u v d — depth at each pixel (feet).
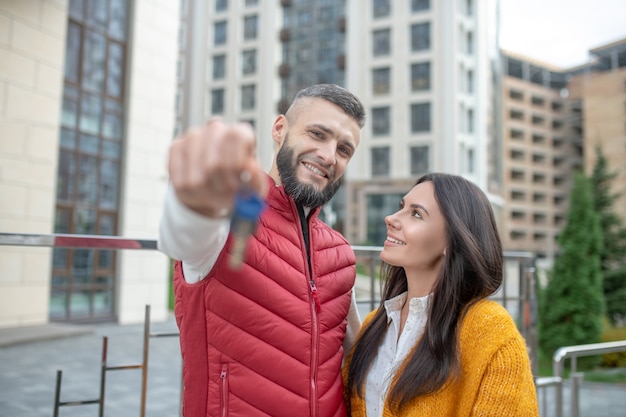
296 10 94.63
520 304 9.27
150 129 35.73
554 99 171.22
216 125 2.19
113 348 23.52
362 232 83.97
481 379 4.13
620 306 30.27
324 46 92.22
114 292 32.96
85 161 32.12
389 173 83.87
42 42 28.40
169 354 22.67
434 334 4.37
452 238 4.49
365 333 5.13
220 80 96.73
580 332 23.36
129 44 34.94
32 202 27.84
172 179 2.30
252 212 2.11
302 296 4.28
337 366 4.61
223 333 4.01
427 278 4.79
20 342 23.67
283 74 93.15
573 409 10.42
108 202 33.53
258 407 4.02
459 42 84.23
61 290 30.35
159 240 3.31
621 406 17.37
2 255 26.50
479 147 85.71
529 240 161.79
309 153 4.42
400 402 4.33
